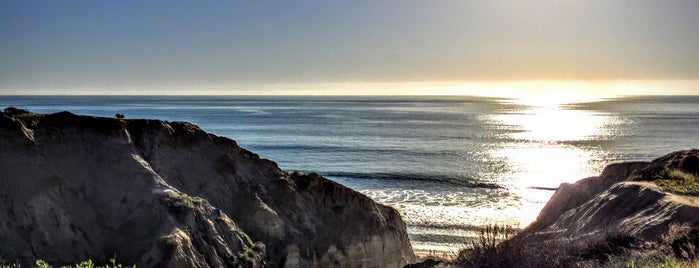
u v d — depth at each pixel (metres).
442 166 67.88
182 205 20.30
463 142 100.12
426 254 30.53
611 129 131.50
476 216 40.34
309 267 22.70
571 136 113.06
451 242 33.44
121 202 20.91
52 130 21.75
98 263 19.25
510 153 83.00
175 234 19.09
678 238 15.31
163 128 23.89
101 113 181.50
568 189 27.00
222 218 21.22
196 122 152.38
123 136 22.55
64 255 19.12
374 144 94.50
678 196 19.27
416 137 109.50
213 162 24.52
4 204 19.12
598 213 20.27
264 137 107.00
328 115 198.25
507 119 179.25
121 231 20.05
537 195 49.41
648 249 15.42
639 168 26.09
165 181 22.55
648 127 137.00
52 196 20.14
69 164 21.31
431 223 37.88
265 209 23.22
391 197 47.31
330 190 25.44
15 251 18.20
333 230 24.39
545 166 69.44
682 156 25.47
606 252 15.68
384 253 25.12
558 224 22.45
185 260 18.61
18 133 20.66
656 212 18.06
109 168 21.66
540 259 14.97
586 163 72.81
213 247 19.91
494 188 52.62
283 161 72.31
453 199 46.78
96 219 20.55
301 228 23.75
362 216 25.28
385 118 181.12
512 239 15.70
